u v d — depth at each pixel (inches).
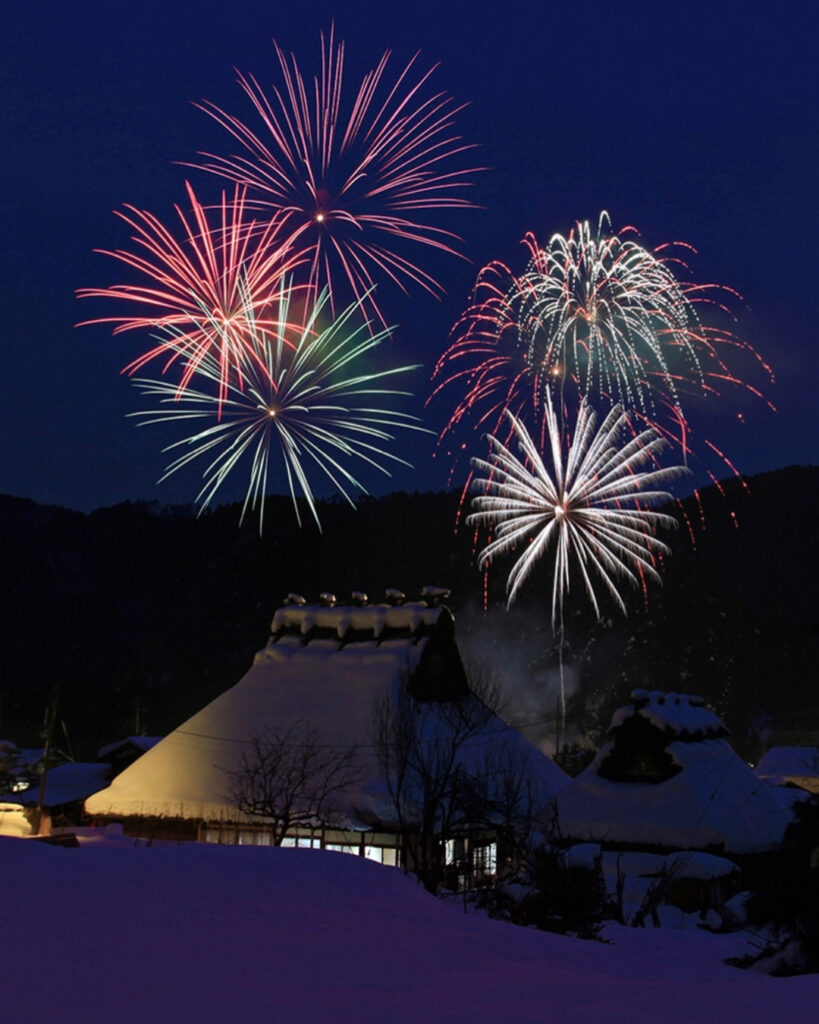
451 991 368.2
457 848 1535.4
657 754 1780.3
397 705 1683.1
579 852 1269.7
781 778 2484.0
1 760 2512.3
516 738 1925.4
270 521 5152.6
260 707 1772.9
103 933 417.4
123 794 1720.0
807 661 3233.3
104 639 4653.1
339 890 555.5
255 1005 325.7
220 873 560.1
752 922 976.3
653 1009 356.8
